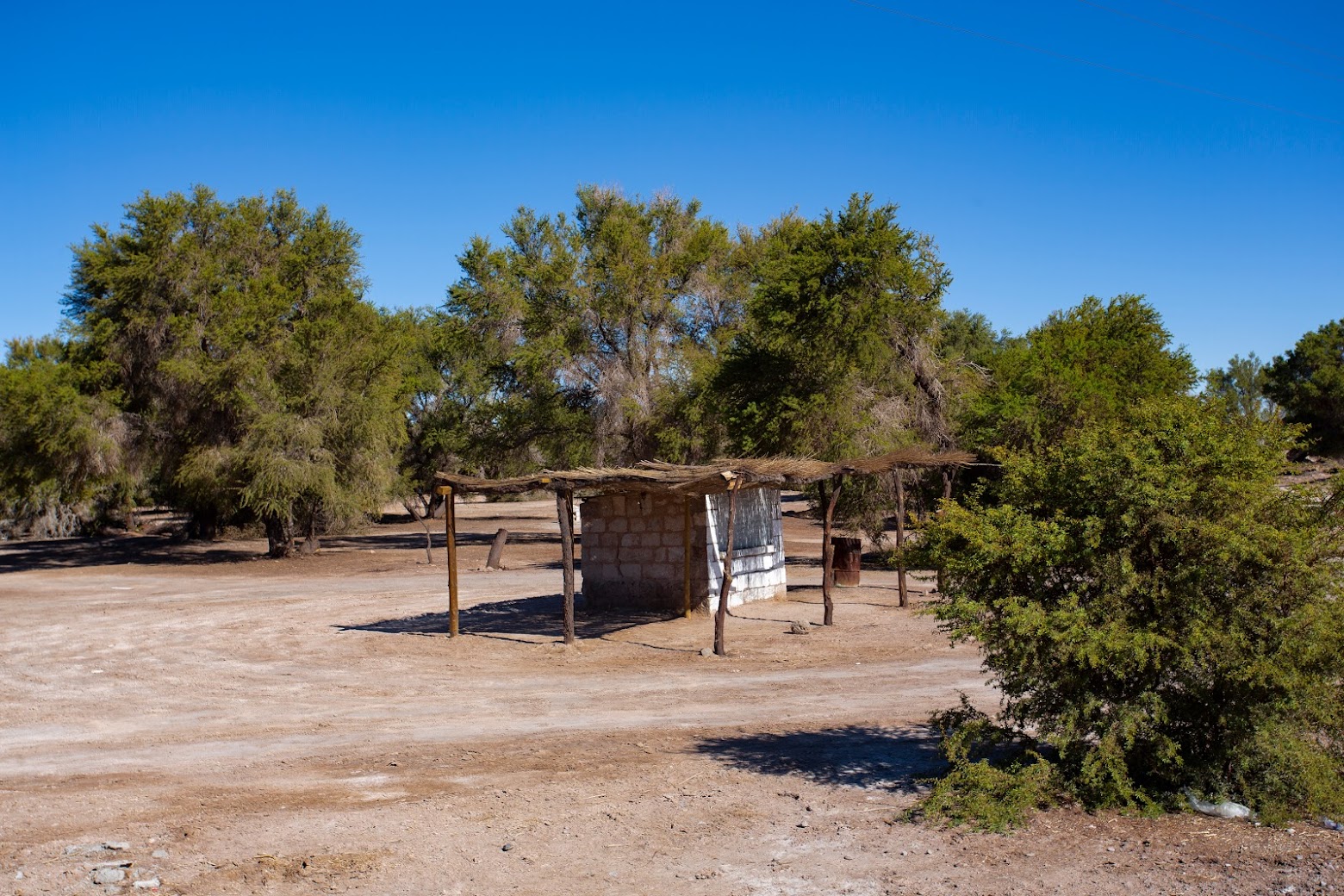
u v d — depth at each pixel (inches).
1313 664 250.8
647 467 729.0
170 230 1387.8
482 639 651.5
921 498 1064.8
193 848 260.1
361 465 1389.0
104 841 266.7
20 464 1371.8
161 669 576.7
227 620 790.5
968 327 2581.2
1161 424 282.2
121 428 1368.1
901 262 1036.5
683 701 453.4
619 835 261.6
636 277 1444.4
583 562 781.9
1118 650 256.2
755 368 1109.7
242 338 1346.0
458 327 1610.5
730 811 278.2
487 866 242.4
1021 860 228.4
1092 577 274.7
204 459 1332.4
